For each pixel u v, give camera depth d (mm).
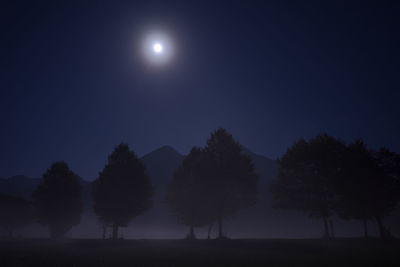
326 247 21266
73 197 42188
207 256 16188
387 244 23781
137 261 14492
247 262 14125
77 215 42312
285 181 35594
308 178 33812
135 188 35875
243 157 34688
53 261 14531
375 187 28766
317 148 34156
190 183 35062
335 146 34156
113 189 35156
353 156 31406
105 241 27438
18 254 17281
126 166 37125
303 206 33250
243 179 32688
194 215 34531
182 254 17016
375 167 29906
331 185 32125
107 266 13156
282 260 14703
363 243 24594
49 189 41406
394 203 28875
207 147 35438
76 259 15148
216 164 33531
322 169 33188
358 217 30453
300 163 35094
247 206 33562
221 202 32125
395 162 30203
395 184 29219
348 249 19875
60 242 27828
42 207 40500
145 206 36188
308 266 12891
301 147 36062
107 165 37344
